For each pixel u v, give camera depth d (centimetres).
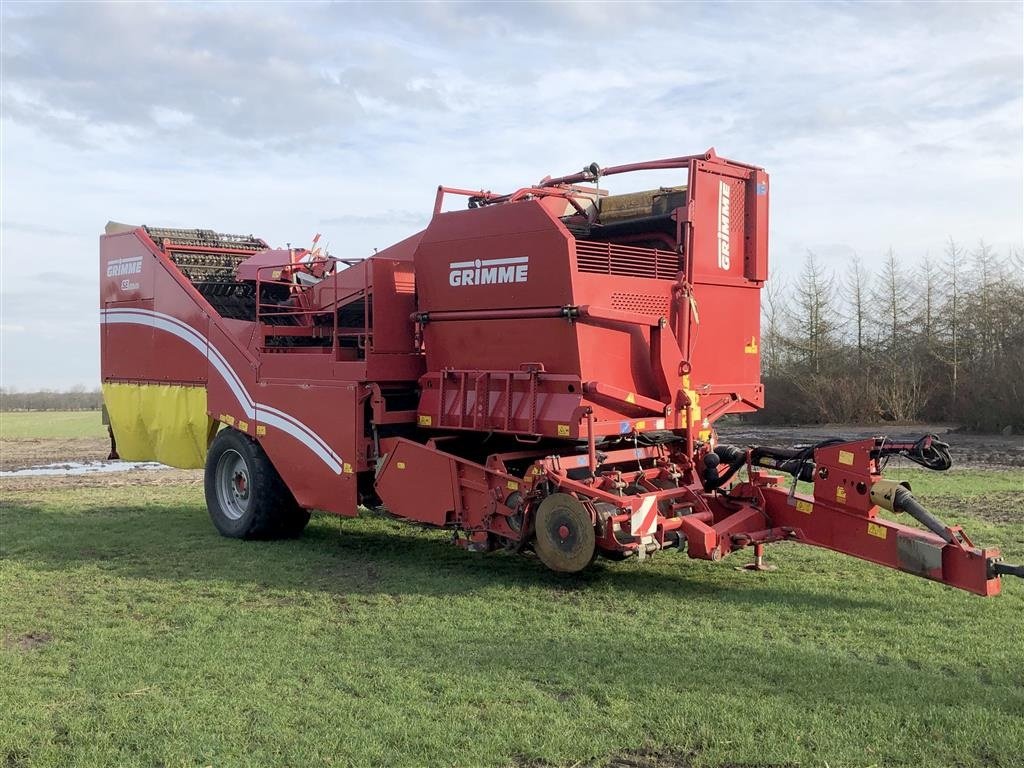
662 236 745
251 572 745
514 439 736
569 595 640
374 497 803
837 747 378
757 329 775
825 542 641
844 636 532
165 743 396
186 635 562
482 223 697
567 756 379
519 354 681
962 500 1069
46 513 1077
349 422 780
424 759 377
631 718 412
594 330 644
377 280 770
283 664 502
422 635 551
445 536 902
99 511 1094
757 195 757
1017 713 412
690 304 700
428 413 753
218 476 924
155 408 1019
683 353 698
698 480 710
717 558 643
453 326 732
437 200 787
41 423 3975
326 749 387
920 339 2972
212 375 938
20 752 393
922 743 381
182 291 977
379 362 769
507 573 719
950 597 612
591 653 505
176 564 780
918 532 599
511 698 442
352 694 455
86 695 460
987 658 486
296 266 927
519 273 668
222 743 396
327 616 605
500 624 571
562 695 449
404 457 754
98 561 793
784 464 670
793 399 3044
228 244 1143
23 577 736
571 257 634
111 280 1102
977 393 2492
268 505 868
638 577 689
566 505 638
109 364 1105
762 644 515
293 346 910
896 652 500
